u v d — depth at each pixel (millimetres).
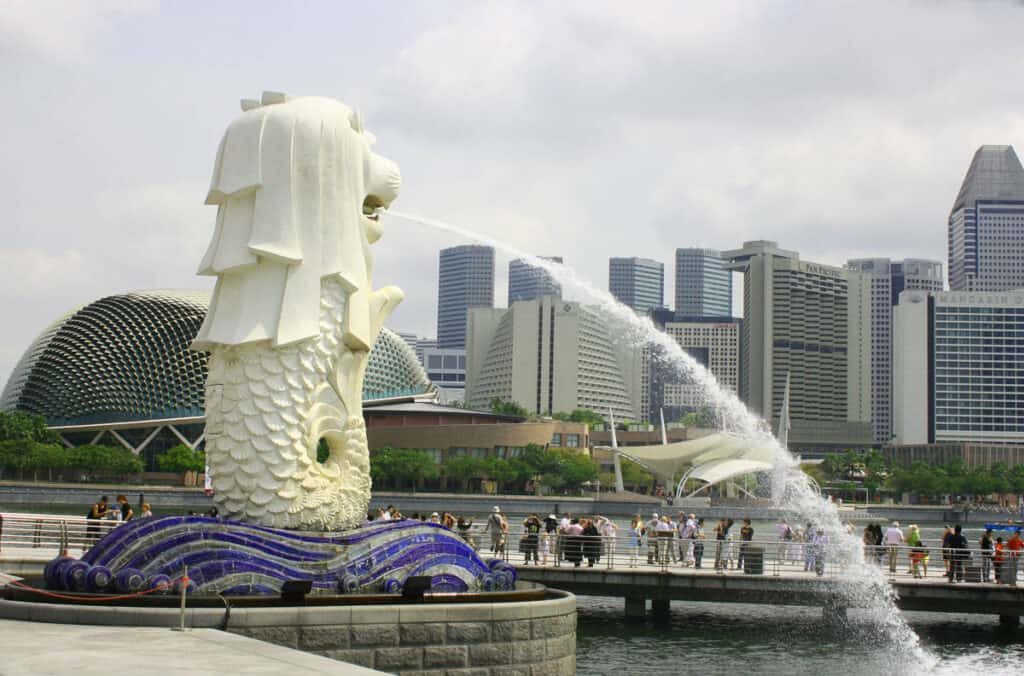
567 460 132250
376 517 33000
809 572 32000
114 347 127000
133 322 128125
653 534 34938
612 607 34031
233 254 18000
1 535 27703
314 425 18297
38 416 116562
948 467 160750
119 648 12961
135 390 125875
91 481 114250
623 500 104688
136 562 16672
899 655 26688
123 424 125000
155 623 15109
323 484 18391
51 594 16062
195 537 16891
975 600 29594
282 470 17859
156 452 126438
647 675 24078
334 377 18656
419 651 16328
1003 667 25578
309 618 15742
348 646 15922
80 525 29719
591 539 32531
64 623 15156
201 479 113938
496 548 33062
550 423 141875
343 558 17750
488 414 149625
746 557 31516
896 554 32625
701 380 61875
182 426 126000
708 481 100312
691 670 24625
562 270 35719
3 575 19797
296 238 18047
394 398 152125
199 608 15578
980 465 176625
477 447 137500
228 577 16797
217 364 18250
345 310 18641
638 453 104375
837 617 31062
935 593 29641
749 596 30234
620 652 26578
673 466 104562
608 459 155625
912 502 159250
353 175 18766
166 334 127188
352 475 18922
